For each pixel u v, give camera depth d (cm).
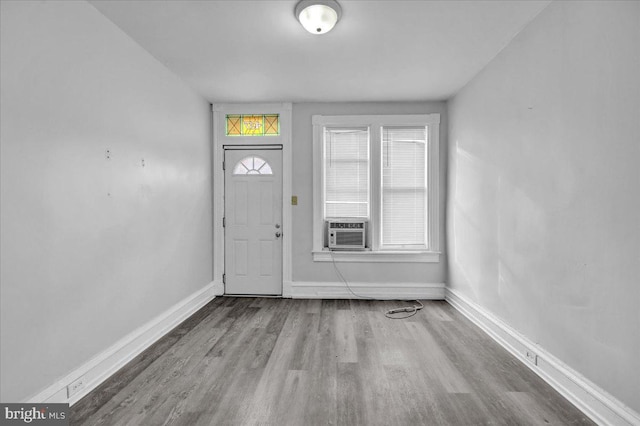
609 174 176
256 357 260
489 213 309
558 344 215
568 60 207
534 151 241
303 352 269
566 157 208
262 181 436
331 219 428
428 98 412
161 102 312
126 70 260
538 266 236
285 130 430
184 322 342
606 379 178
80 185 212
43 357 184
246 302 414
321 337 301
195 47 284
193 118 381
